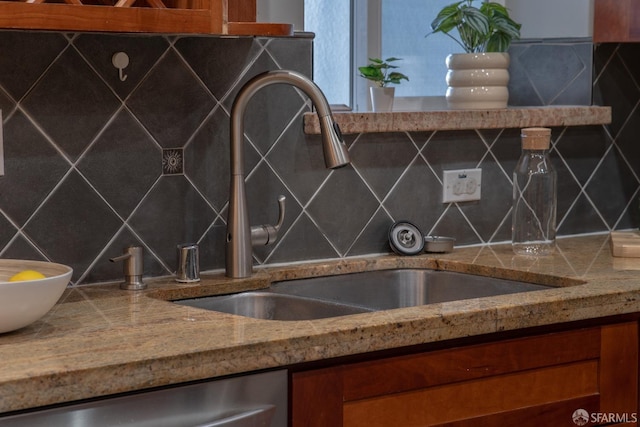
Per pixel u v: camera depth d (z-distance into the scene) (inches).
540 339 72.8
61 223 77.8
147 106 80.8
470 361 69.3
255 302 82.5
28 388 52.6
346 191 92.5
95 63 78.1
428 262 93.2
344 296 90.6
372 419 65.5
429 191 97.7
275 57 87.0
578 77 107.5
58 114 76.9
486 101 101.2
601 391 76.7
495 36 104.6
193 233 84.4
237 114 81.1
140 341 60.1
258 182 87.2
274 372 61.1
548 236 94.4
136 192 81.0
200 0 69.2
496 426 71.0
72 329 63.7
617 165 110.3
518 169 95.0
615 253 93.6
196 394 58.2
